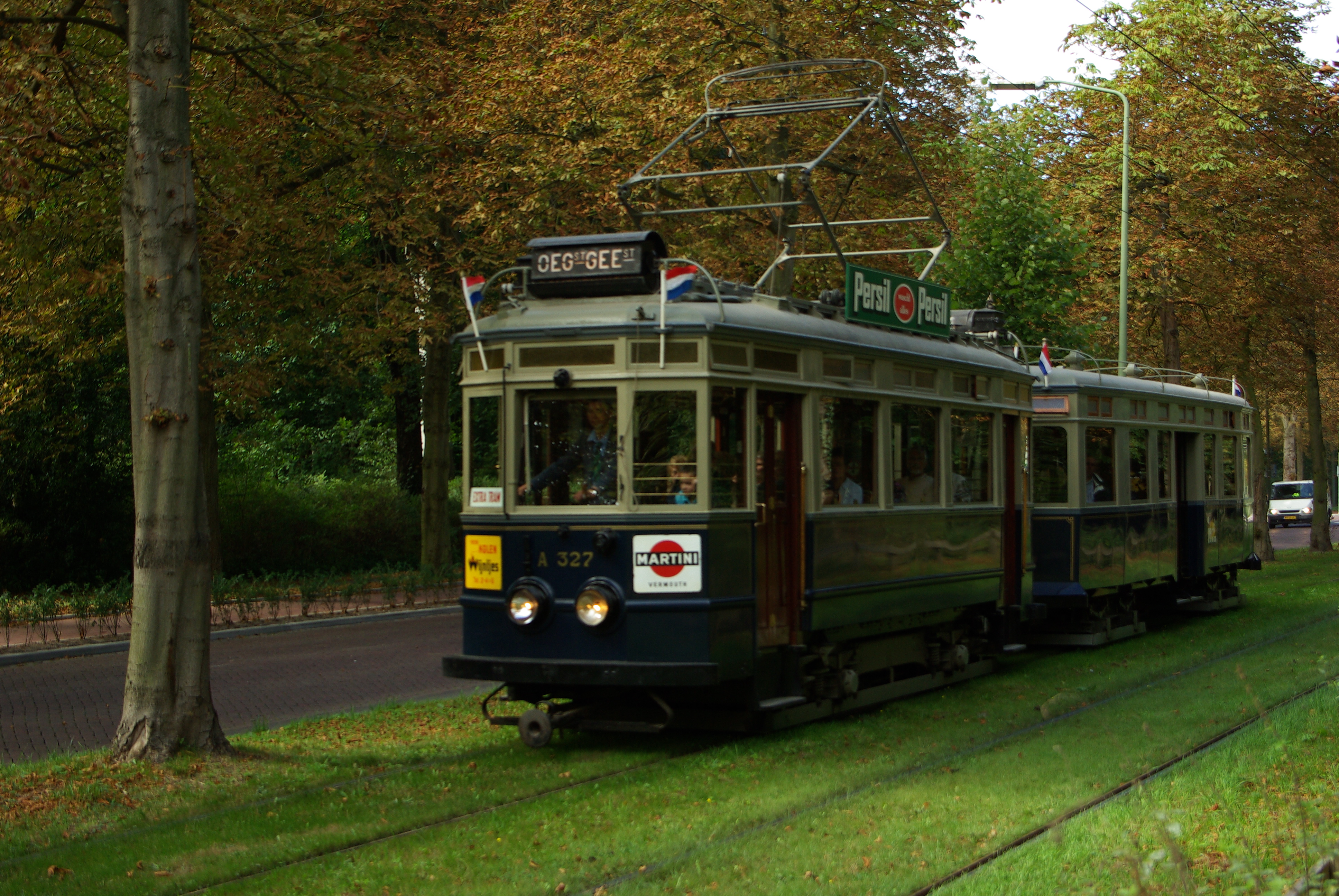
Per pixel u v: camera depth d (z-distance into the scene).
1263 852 6.08
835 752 9.38
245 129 16.92
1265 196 27.47
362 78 14.88
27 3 11.16
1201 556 19.59
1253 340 32.84
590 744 9.84
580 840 6.99
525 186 19.59
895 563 11.30
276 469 34.00
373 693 13.38
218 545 21.80
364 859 6.66
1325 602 21.00
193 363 9.20
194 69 15.85
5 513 23.03
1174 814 6.58
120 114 14.23
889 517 11.20
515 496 9.40
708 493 9.05
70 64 11.53
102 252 18.33
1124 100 23.64
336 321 23.78
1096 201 27.59
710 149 20.33
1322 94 25.78
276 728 11.05
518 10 20.28
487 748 9.68
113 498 24.28
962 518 12.55
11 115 11.21
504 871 6.43
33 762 9.38
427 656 16.31
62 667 16.08
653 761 9.17
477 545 9.57
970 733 10.16
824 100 15.41
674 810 7.64
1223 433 21.08
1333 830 6.36
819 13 19.42
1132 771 8.59
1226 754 8.66
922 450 11.88
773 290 16.50
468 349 9.73
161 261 9.03
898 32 21.27
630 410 9.12
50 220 16.91
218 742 9.24
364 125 16.86
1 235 16.44
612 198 18.97
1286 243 28.09
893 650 11.82
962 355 12.67
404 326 21.33
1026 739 9.98
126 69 12.33
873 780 8.48
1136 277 27.02
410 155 20.36
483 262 20.92
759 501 9.74
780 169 12.59
